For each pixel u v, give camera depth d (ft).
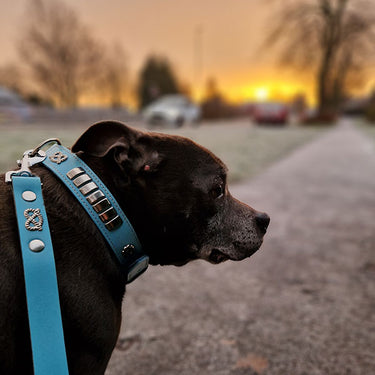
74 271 0.92
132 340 1.86
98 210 0.98
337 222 3.81
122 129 1.10
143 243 1.13
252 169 6.88
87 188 0.99
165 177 1.12
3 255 0.85
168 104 17.49
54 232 0.93
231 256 1.23
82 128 13.51
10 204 0.93
